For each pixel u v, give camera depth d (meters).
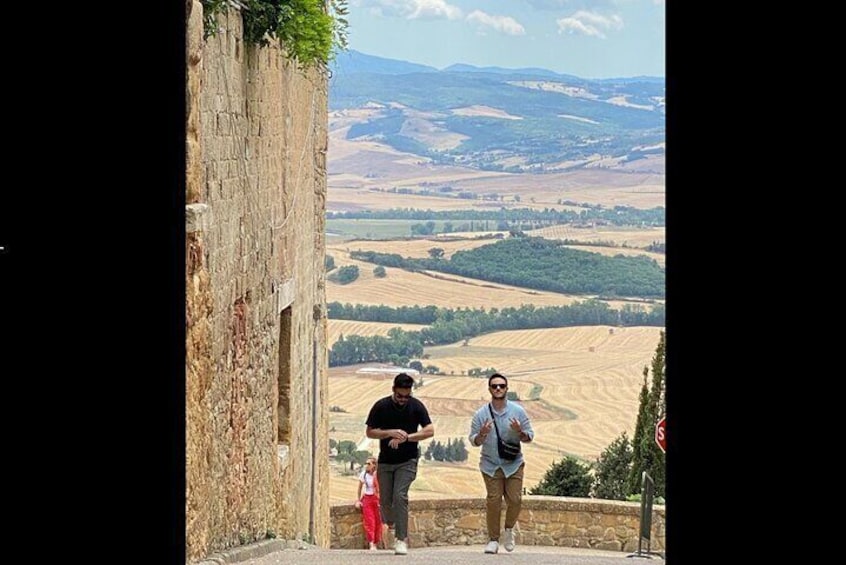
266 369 15.15
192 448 10.12
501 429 16.52
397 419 15.29
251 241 13.91
